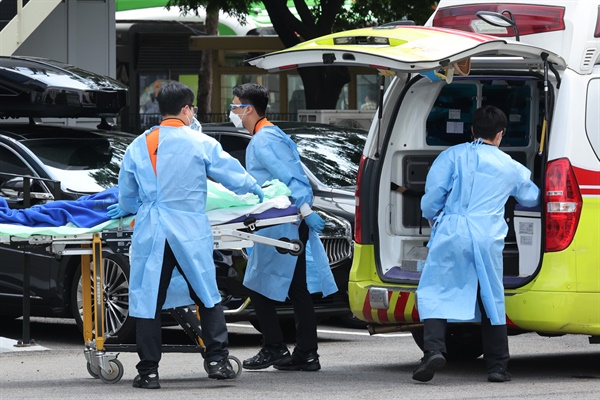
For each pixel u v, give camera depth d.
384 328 18.50
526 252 17.19
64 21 39.16
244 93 18.31
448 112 18.81
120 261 21.19
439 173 16.89
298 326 18.48
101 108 24.55
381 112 18.00
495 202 16.69
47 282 22.47
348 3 46.56
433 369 16.66
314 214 17.92
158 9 57.50
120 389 16.47
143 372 16.52
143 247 16.11
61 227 16.47
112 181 23.09
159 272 16.03
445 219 16.75
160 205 16.11
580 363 19.61
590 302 16.62
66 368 19.22
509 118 19.08
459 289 16.61
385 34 16.70
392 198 18.44
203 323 16.64
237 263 21.41
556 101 16.89
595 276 16.64
